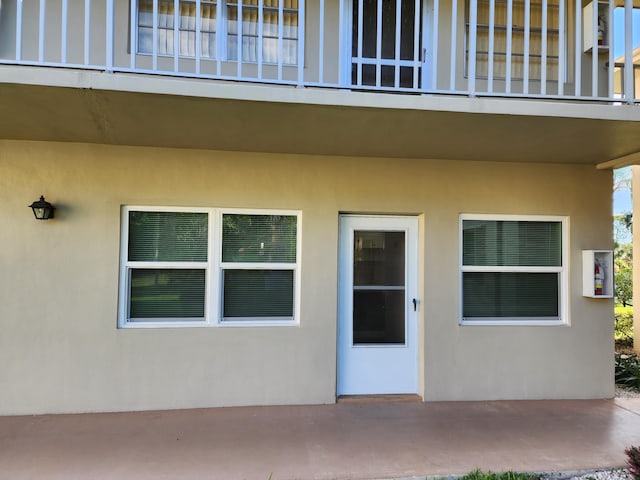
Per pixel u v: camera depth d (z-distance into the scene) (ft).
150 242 14.93
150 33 14.48
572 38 16.42
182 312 15.02
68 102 10.87
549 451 11.85
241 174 15.08
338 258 15.61
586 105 11.57
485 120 11.82
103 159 14.43
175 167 14.79
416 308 16.16
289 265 15.46
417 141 13.74
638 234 24.49
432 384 15.70
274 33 15.17
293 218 15.64
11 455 11.30
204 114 11.57
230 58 14.98
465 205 16.05
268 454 11.49
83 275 14.28
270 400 15.02
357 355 15.88
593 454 11.69
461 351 15.84
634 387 17.80
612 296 16.22
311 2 14.97
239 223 15.37
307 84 11.80
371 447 11.97
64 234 14.23
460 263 16.10
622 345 26.53
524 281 16.60
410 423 13.67
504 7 16.33
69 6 13.78
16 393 13.91
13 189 14.02
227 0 14.84
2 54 13.51
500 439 12.58
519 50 16.34
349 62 15.24
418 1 12.85
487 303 16.39
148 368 14.47
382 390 15.96
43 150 14.16
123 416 13.91
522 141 13.66
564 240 16.62
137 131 13.02
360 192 15.60
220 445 11.98
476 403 15.57
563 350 16.25
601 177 16.69
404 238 16.30
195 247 15.14
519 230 16.62
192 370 14.67
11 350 13.92
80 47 13.82
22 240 14.03
